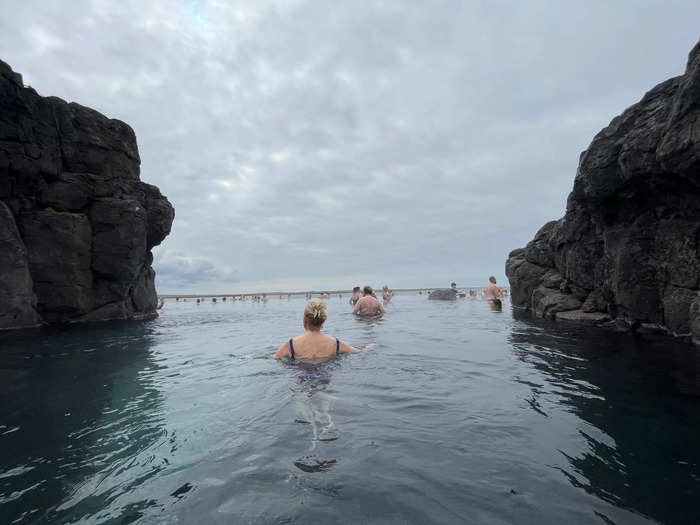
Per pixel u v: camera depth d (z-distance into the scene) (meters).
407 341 6.32
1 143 9.91
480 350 5.43
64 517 1.62
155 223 14.68
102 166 12.65
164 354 5.85
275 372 4.04
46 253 10.98
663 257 6.67
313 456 2.12
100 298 12.59
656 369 4.25
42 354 5.98
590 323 8.54
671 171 5.45
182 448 2.29
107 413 3.00
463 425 2.57
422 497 1.71
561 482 1.84
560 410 2.88
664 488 1.77
